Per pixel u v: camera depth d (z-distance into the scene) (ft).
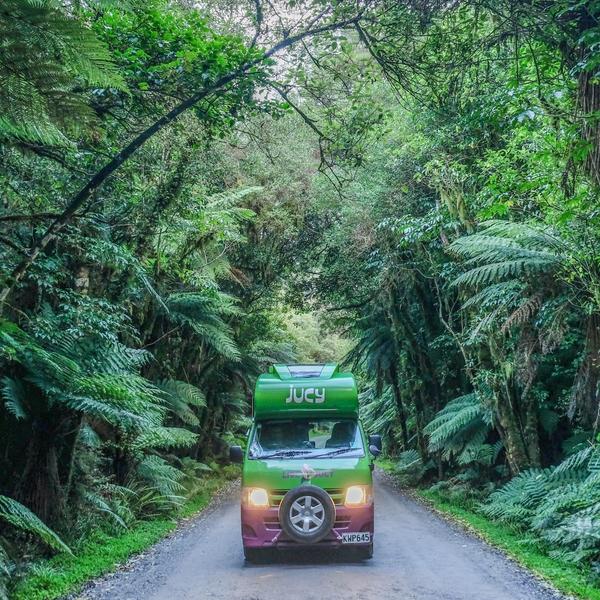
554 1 20.56
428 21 22.16
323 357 155.84
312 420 32.30
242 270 69.72
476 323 43.19
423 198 54.44
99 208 32.78
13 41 6.47
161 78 24.38
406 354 69.92
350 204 58.85
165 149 35.17
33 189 27.71
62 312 31.45
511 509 35.42
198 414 70.59
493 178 32.76
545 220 32.58
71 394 27.48
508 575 25.93
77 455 33.73
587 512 28.60
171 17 24.29
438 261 52.95
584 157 20.72
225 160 53.83
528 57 25.11
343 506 28.27
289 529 27.37
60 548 24.85
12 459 29.04
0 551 23.56
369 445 33.58
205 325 51.29
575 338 40.40
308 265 73.20
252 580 25.38
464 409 48.47
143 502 40.91
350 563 28.53
